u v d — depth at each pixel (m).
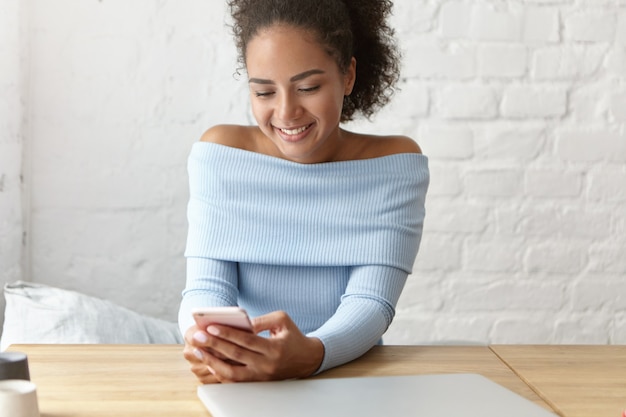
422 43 2.42
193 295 1.46
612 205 2.47
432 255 2.44
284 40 1.33
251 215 1.52
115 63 2.36
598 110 2.45
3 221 2.22
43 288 2.02
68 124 2.36
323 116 1.37
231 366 1.14
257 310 1.54
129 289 2.40
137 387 1.12
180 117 2.39
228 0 2.35
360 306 1.39
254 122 2.40
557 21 2.43
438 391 1.08
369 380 1.14
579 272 2.47
